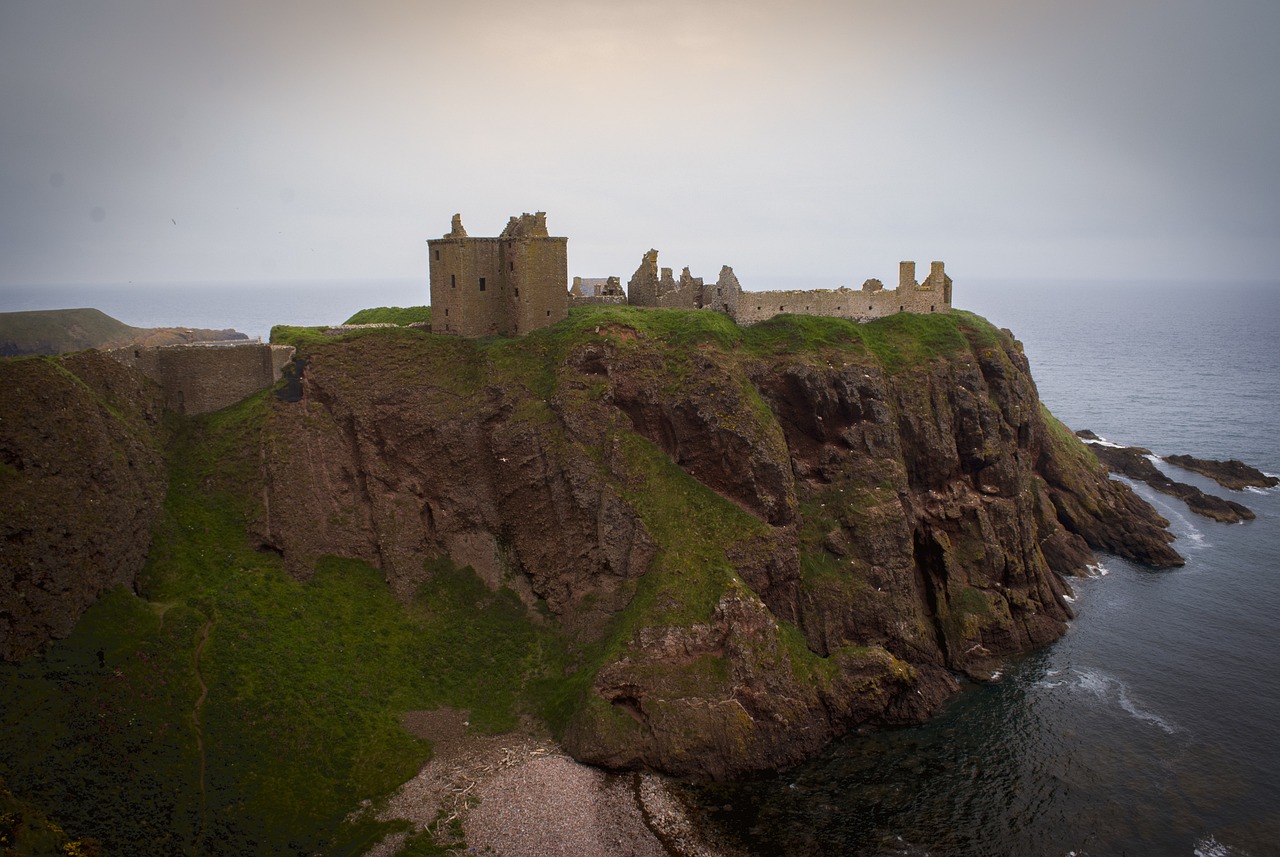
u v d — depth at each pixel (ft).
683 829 204.64
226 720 205.98
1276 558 367.86
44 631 198.18
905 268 339.98
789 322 318.04
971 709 254.27
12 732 180.55
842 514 281.54
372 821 198.80
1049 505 366.02
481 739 228.84
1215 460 515.50
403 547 269.44
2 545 193.36
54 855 162.81
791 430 298.97
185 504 252.21
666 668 236.84
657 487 270.67
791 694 236.02
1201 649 286.66
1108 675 270.67
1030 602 295.28
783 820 208.33
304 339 292.81
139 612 216.74
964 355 317.22
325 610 248.11
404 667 244.01
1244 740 236.84
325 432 273.13
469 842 195.11
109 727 191.42
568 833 199.82
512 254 302.25
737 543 261.44
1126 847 199.31
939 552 290.56
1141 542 364.58
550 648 258.98
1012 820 207.92
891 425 293.02
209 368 275.80
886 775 225.15
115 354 257.75
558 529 271.49
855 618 267.18
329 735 214.90
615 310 314.76
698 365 286.87
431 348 296.51
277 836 189.88
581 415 278.87
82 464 217.77
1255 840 200.44
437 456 281.33
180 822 183.62
